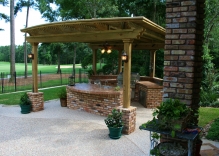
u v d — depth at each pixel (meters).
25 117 6.80
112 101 6.70
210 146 4.09
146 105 8.12
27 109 7.26
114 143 4.71
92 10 13.28
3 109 7.91
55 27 6.19
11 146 4.57
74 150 4.36
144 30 5.15
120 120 5.02
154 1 11.83
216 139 4.46
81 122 6.27
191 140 2.32
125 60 5.22
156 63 12.63
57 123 6.18
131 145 4.60
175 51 2.74
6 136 5.16
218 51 13.92
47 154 4.18
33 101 7.43
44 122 6.27
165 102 2.64
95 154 4.17
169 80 2.81
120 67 10.75
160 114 2.54
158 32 6.62
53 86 14.18
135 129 5.66
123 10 15.18
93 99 7.19
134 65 13.67
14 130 5.58
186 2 2.61
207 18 9.51
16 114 7.16
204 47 9.60
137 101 9.34
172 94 2.81
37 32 6.92
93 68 11.05
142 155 4.10
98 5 12.83
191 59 2.64
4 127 5.82
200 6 2.72
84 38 6.04
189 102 2.70
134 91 9.36
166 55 2.81
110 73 14.33
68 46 20.33
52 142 4.79
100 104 7.02
